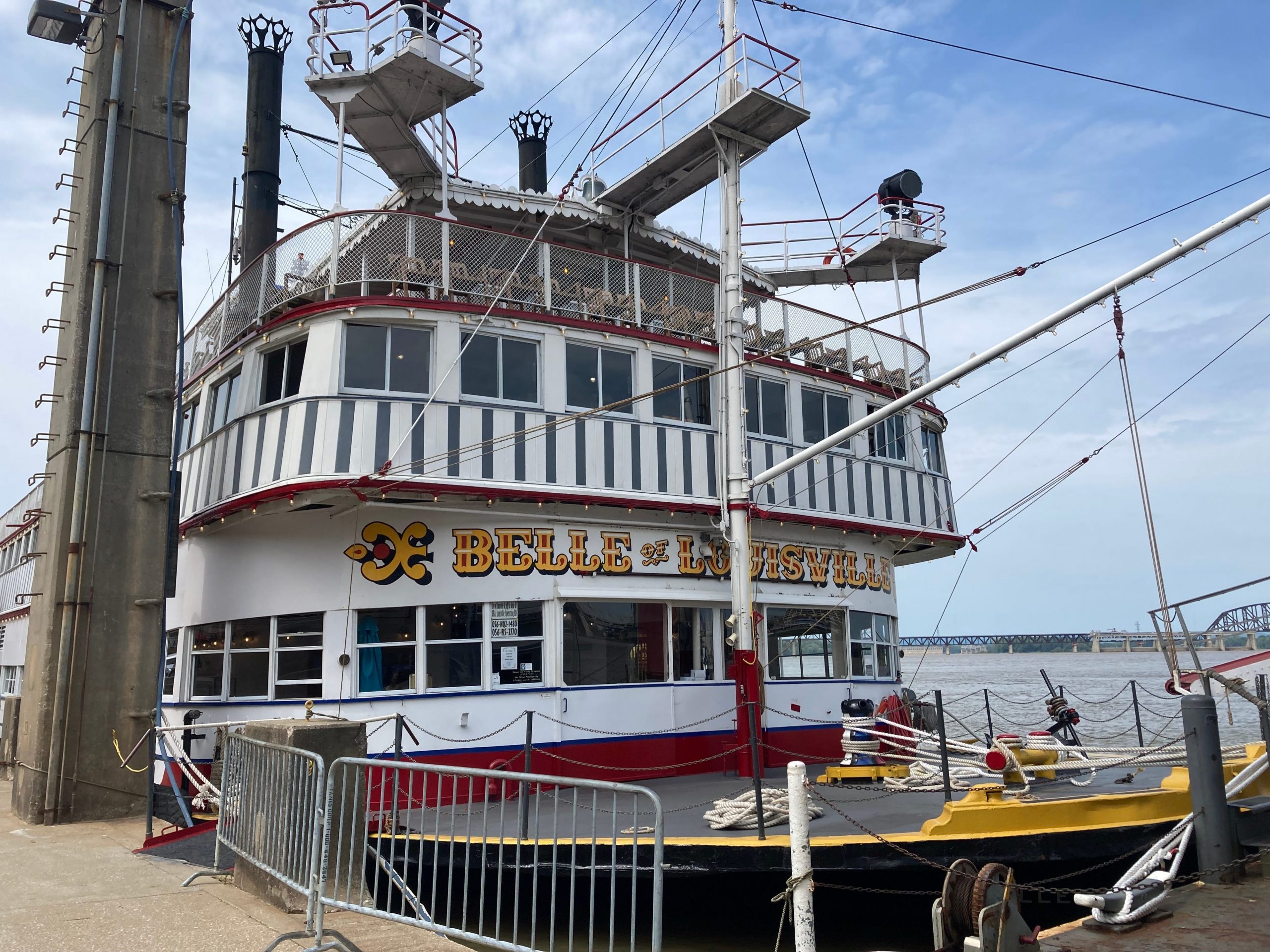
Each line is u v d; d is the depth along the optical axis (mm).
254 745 9125
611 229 18328
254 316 14992
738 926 9219
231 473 14477
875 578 17938
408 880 9930
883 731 14156
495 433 13547
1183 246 10922
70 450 15000
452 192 17203
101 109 15859
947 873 7430
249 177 20484
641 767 13781
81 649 14453
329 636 13086
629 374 15055
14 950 7086
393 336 13469
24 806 14242
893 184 20953
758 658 14906
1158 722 33312
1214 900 8461
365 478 12422
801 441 16750
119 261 15562
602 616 14195
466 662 13219
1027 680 74312
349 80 14977
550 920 9727
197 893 8875
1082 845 8953
